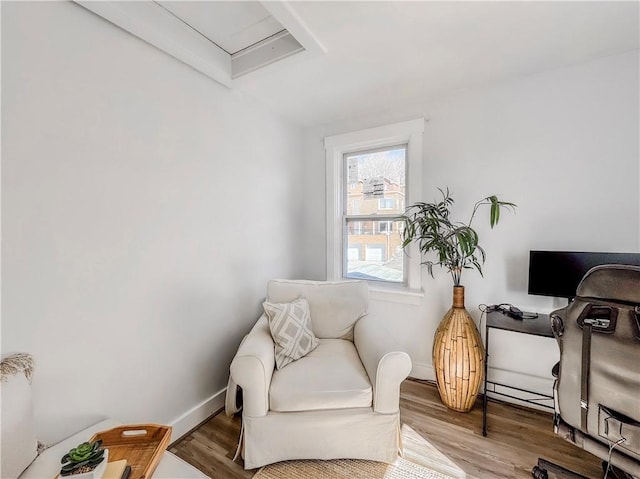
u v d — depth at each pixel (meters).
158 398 1.53
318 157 2.72
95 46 1.22
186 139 1.65
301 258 2.82
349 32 1.41
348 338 1.97
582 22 1.35
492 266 1.97
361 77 1.86
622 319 0.88
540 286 1.70
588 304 0.97
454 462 1.43
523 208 1.87
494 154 1.95
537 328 1.56
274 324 1.69
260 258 2.29
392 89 2.02
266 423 1.37
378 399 1.39
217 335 1.89
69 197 1.16
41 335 1.09
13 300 1.02
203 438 1.63
